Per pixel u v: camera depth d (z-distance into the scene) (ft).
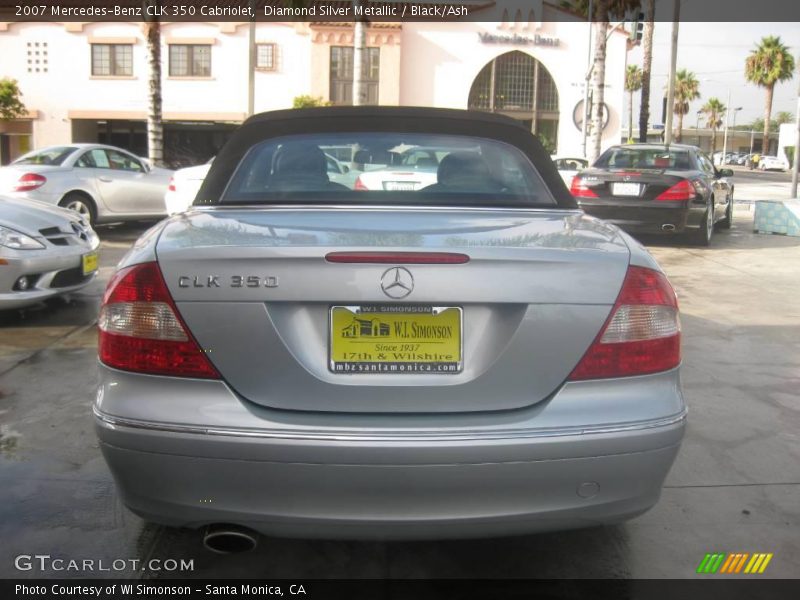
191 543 9.52
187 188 35.50
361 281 7.19
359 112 11.05
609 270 7.59
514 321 7.33
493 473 7.12
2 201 20.70
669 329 7.80
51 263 19.39
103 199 36.68
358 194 10.14
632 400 7.46
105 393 7.57
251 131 11.09
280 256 7.23
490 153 10.88
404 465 7.02
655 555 9.38
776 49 204.13
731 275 27.68
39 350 17.29
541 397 7.36
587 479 7.30
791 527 10.06
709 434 13.05
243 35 100.37
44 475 11.17
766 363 17.04
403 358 7.32
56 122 101.24
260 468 7.09
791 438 12.91
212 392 7.26
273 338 7.21
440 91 108.78
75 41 99.81
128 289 7.55
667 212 32.19
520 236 8.12
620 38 111.75
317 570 9.02
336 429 7.07
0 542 9.43
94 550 9.30
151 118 58.44
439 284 7.22
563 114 111.96
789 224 40.06
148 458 7.26
